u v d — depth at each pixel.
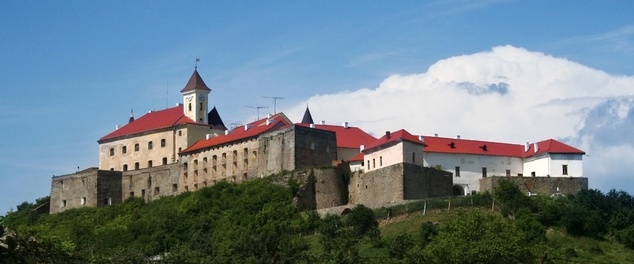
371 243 175.62
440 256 142.75
